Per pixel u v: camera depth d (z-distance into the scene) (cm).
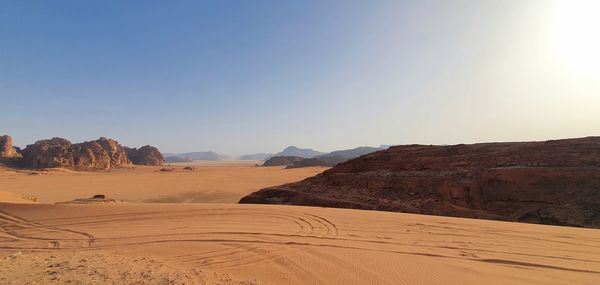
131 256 1118
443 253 1118
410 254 1106
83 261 967
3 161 14888
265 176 9806
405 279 862
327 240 1330
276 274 919
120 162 19425
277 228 1597
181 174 12000
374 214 1973
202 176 10412
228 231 1543
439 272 914
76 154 16088
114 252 1205
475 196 2714
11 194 3050
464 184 2822
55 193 6022
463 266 965
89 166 15875
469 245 1231
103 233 1656
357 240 1327
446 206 2744
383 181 3416
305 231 1518
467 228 1558
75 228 1803
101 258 1024
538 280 848
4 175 10688
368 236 1403
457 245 1233
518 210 2461
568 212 2250
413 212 2761
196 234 1505
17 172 12075
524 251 1139
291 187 3872
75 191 6350
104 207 2250
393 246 1222
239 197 5322
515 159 2959
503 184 2656
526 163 2819
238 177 9612
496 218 2467
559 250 1151
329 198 3319
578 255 1085
